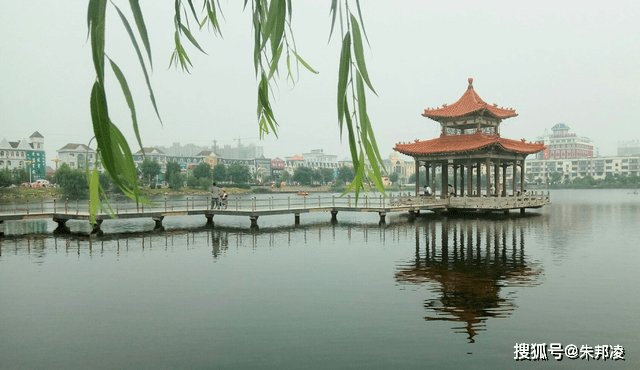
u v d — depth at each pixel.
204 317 12.09
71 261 20.23
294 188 149.25
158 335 10.77
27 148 116.94
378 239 27.20
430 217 40.59
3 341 10.46
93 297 14.15
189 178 109.19
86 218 31.52
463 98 46.78
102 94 2.57
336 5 3.21
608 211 49.16
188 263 19.67
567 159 186.12
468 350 9.71
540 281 15.84
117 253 22.39
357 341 10.28
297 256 21.39
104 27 2.56
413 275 17.03
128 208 35.88
